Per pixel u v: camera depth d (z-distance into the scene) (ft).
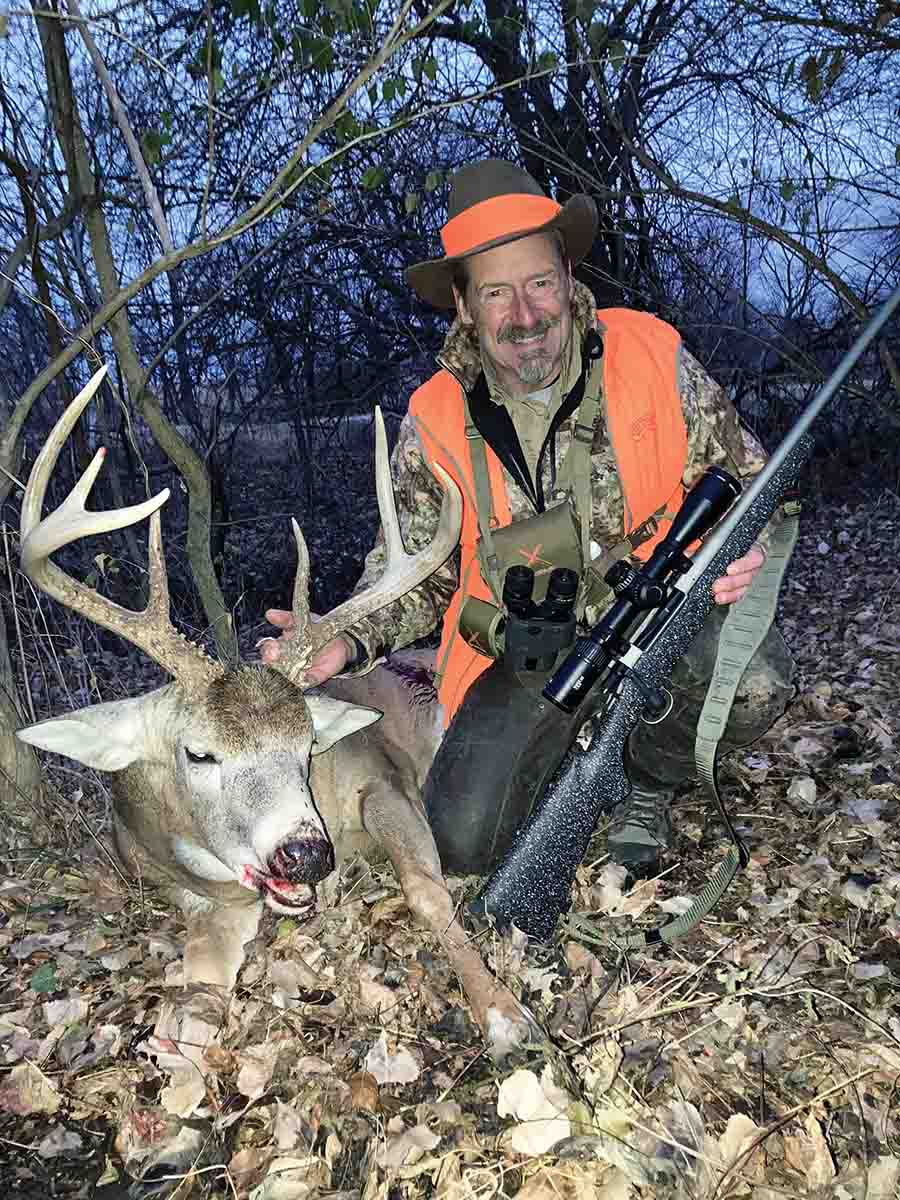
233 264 11.82
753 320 13.79
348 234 12.36
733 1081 3.40
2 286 5.51
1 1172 3.22
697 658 4.47
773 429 14.69
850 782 5.39
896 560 11.23
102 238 5.87
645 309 12.81
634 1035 3.62
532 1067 3.47
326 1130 3.28
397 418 14.30
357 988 3.95
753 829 5.02
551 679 3.93
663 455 4.44
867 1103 3.25
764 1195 2.93
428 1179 3.08
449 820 4.45
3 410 5.92
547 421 4.50
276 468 15.57
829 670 7.73
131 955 4.25
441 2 4.60
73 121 5.62
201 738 3.90
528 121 10.92
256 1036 3.72
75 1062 3.63
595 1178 3.04
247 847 3.82
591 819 3.89
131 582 11.32
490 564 4.34
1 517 5.56
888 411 9.96
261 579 13.15
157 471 12.84
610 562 4.46
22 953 4.27
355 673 4.62
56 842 5.24
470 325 4.57
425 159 11.51
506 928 4.00
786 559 4.18
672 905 4.41
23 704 6.09
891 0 7.50
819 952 4.02
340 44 6.41
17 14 4.12
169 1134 3.33
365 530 14.14
